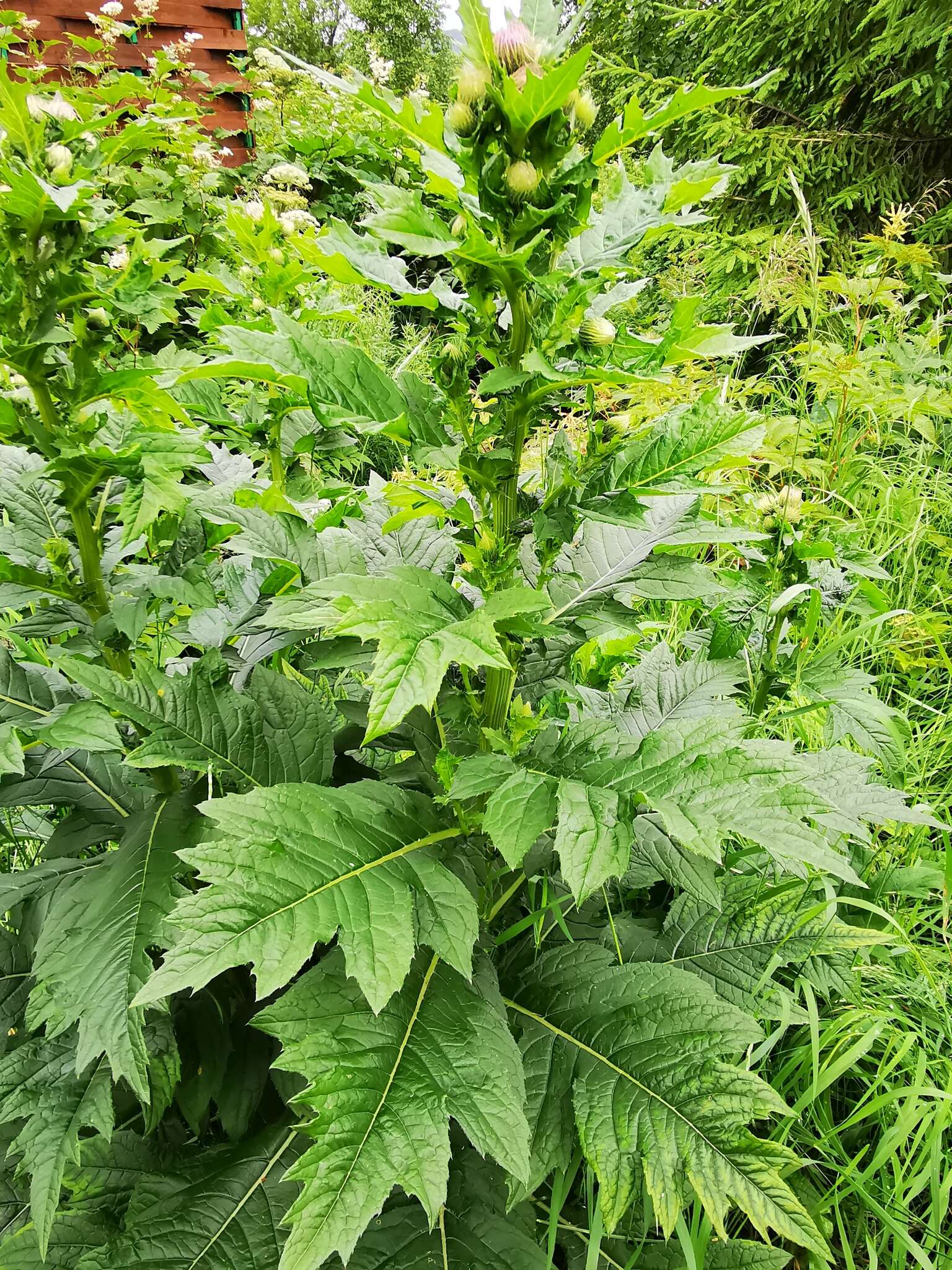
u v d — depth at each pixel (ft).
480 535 3.92
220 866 3.23
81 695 4.46
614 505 3.67
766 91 18.15
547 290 3.23
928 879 5.86
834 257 16.14
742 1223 4.78
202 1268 3.79
